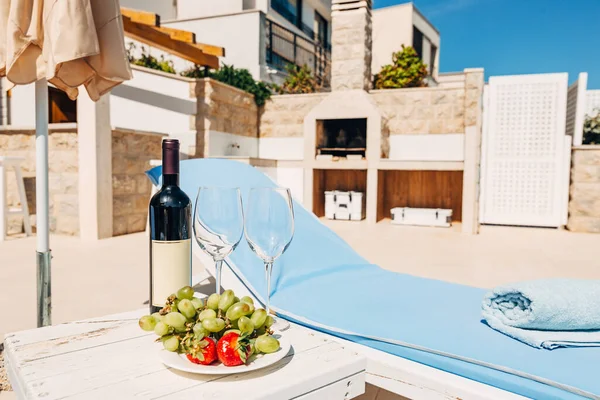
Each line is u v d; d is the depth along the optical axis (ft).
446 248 13.79
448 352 3.29
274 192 3.49
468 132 17.10
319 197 21.61
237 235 3.34
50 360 2.66
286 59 33.24
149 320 2.69
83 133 13.80
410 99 20.65
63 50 4.03
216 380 2.44
